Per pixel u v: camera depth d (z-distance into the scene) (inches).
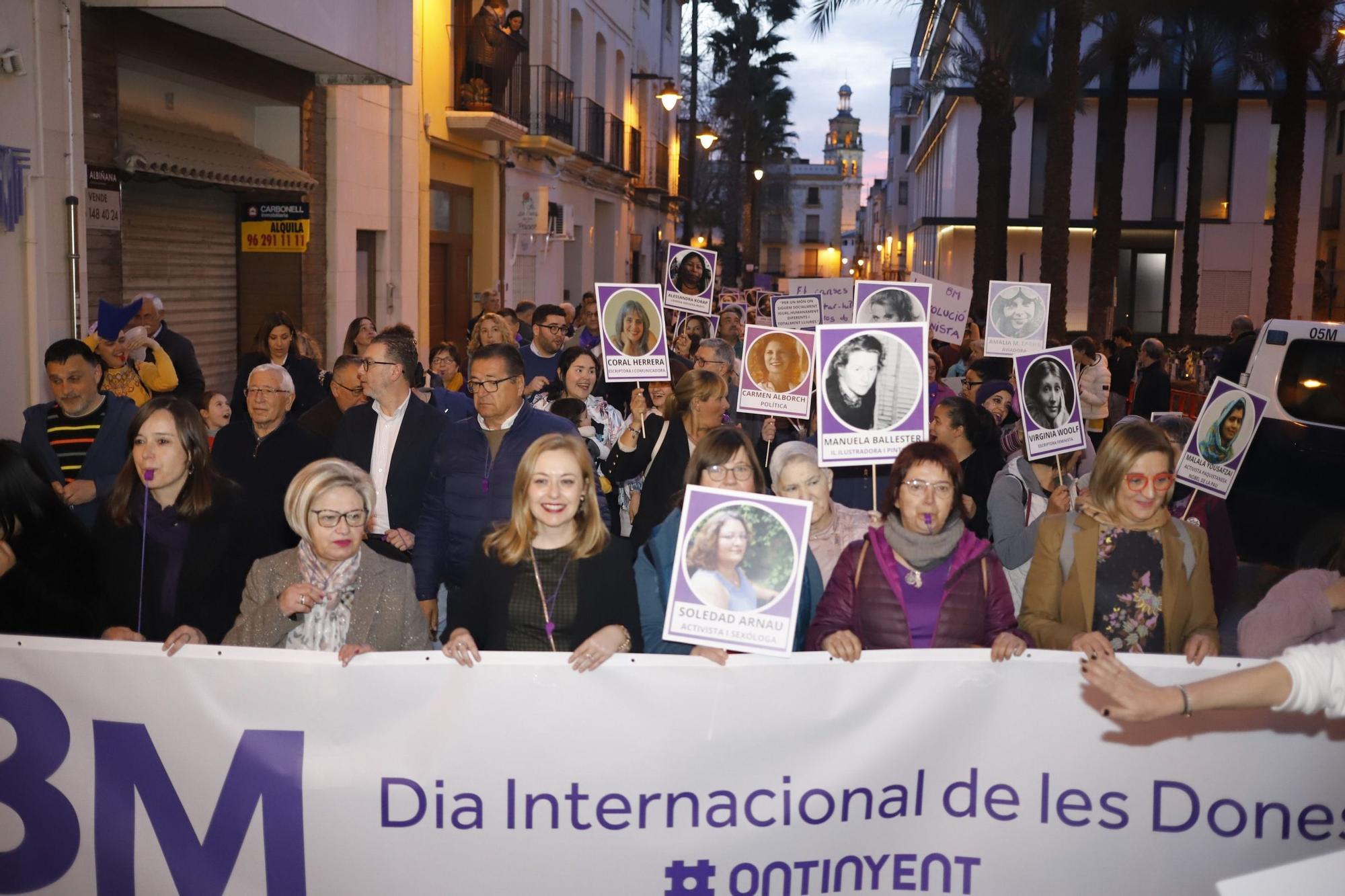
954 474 168.4
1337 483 354.9
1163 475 171.5
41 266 362.0
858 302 307.4
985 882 152.1
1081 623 174.6
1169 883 151.5
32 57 355.6
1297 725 148.9
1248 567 404.8
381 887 150.1
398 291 668.7
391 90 653.3
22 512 167.3
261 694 148.4
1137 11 1015.0
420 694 148.6
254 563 171.0
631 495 289.6
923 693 150.9
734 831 150.8
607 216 1341.0
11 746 149.9
